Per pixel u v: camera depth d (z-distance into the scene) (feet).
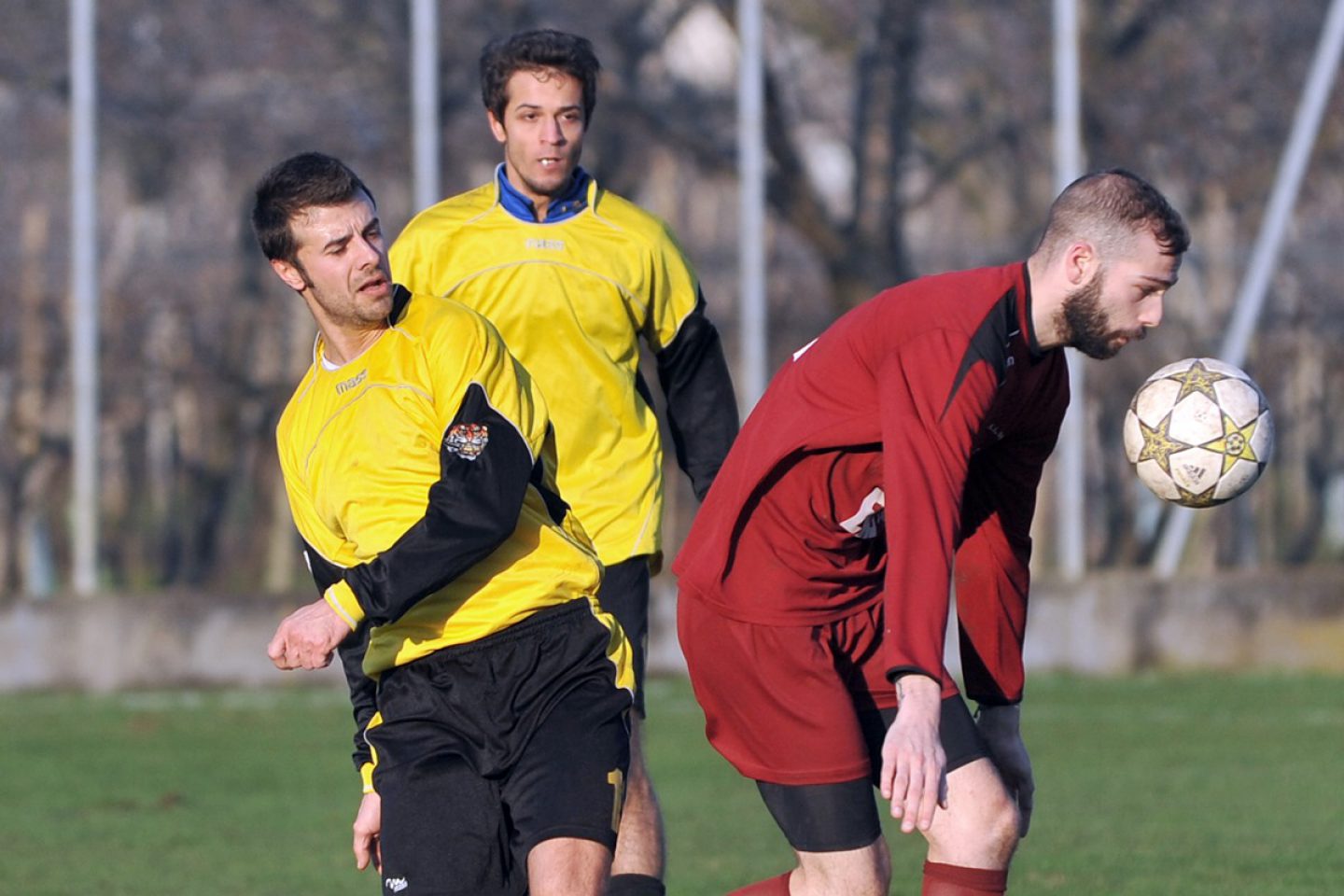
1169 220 43.68
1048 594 149.18
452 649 46.19
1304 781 97.30
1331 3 173.68
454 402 45.93
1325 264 160.56
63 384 161.48
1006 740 52.06
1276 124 171.73
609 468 63.31
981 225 185.37
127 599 148.25
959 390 43.27
